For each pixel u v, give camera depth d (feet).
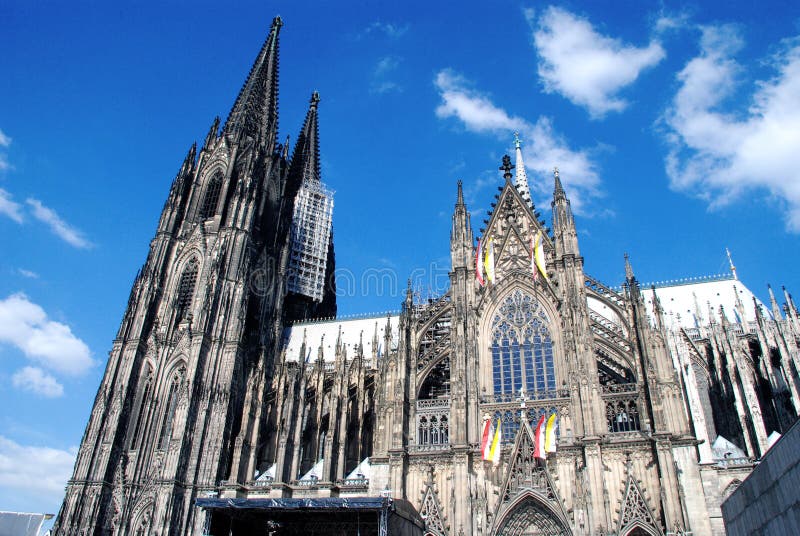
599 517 219.20
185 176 415.03
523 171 423.64
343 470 294.66
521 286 286.46
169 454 301.02
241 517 236.22
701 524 207.72
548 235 294.87
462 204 311.68
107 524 302.04
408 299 293.43
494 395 262.67
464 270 290.97
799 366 272.10
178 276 373.61
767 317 344.69
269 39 513.04
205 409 318.24
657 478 221.87
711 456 260.21
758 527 155.33
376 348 354.54
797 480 129.39
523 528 229.86
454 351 269.64
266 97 473.26
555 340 269.64
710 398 313.73
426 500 242.17
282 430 306.96
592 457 229.04
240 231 380.17
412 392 270.87
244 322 356.79
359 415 323.57
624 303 265.95
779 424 282.15
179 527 289.53
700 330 340.80
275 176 455.63
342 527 239.30
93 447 314.14
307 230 526.98
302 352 335.06
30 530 212.02
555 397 254.06
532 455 237.04
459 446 244.01
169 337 347.15
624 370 260.01
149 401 331.16
